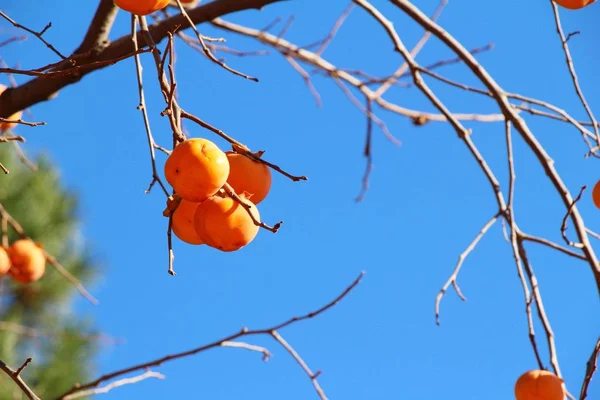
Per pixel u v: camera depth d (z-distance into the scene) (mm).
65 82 2248
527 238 2205
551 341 2123
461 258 2203
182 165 1833
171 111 1897
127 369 2156
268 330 2178
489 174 2236
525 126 2227
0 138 2016
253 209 1891
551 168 2209
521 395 2072
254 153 1937
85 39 2240
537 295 2150
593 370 2066
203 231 1883
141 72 1981
